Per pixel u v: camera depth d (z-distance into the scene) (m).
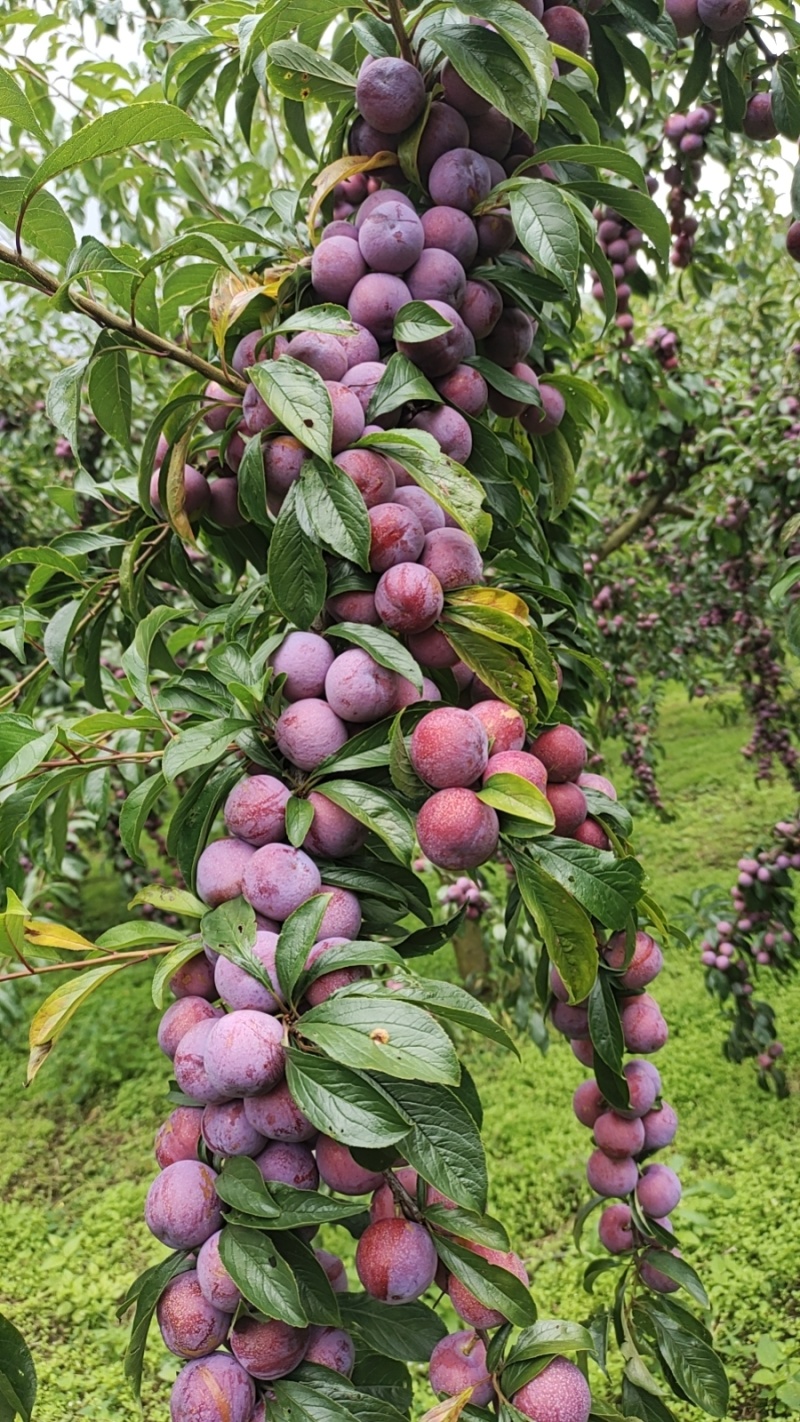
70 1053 5.72
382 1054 0.87
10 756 1.21
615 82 1.85
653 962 1.43
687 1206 3.71
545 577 1.77
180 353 1.35
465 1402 1.02
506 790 1.07
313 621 1.17
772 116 1.91
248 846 1.13
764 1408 2.92
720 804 8.22
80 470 1.92
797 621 2.39
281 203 1.67
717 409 4.15
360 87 1.34
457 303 1.39
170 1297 0.98
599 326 4.88
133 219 3.33
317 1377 0.98
